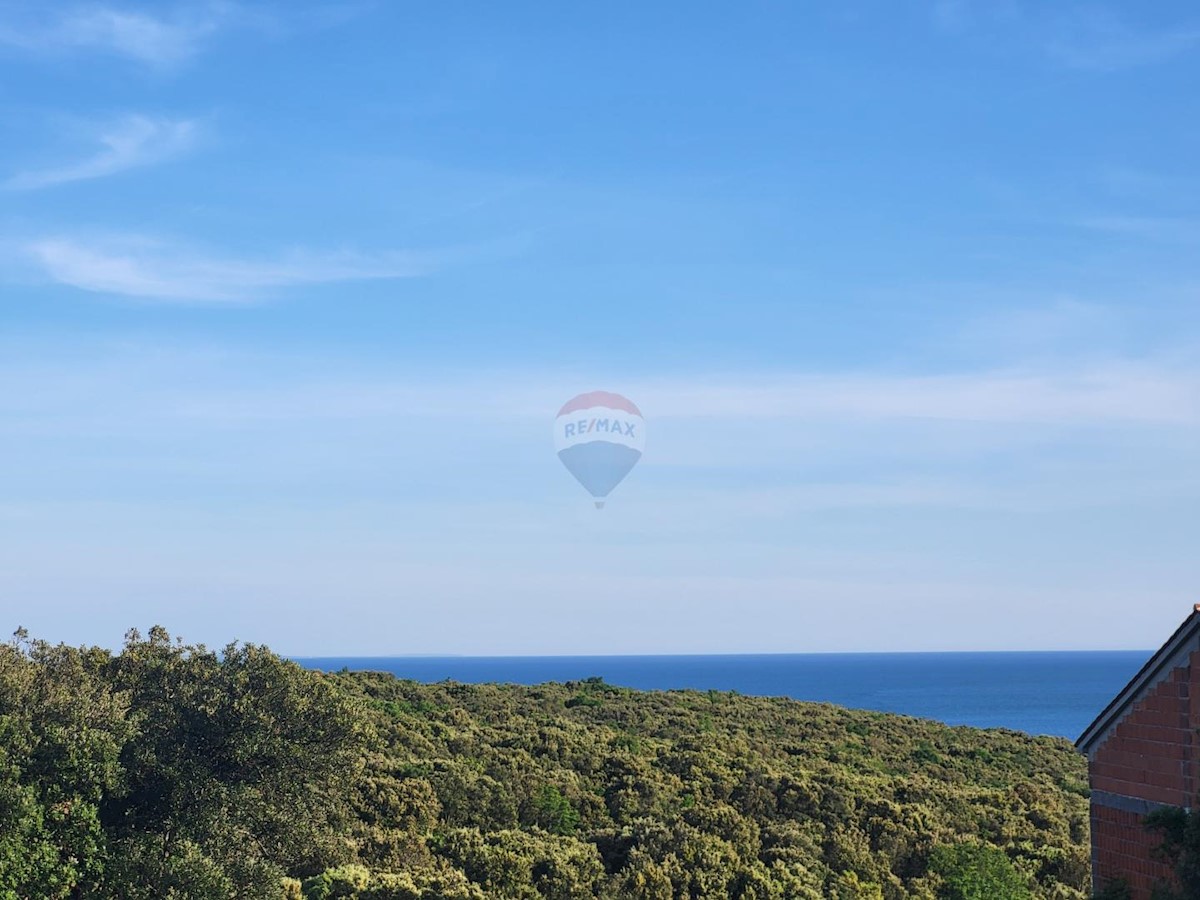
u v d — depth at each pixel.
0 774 23.23
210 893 24.41
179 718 27.52
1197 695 18.06
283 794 28.39
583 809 48.50
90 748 24.67
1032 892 39.69
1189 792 18.16
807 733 70.50
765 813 48.25
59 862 23.75
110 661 30.25
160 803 26.83
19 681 26.34
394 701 68.00
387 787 45.38
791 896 37.53
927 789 50.88
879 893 39.09
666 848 40.47
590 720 71.38
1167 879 18.08
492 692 77.25
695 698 83.00
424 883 35.62
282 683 28.91
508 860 38.22
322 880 35.09
